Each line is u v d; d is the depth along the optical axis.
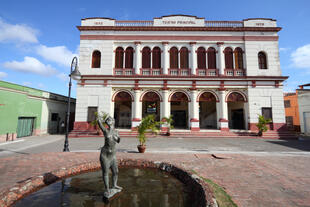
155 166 5.70
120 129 16.22
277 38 16.48
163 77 15.98
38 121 15.88
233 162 6.71
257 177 5.09
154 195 3.74
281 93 15.66
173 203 3.38
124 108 20.02
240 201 3.62
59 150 9.09
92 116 15.61
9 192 3.37
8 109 12.27
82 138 13.84
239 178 5.00
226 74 16.28
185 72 16.42
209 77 15.88
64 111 20.19
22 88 13.89
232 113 19.11
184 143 11.47
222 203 3.44
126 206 3.25
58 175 4.66
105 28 16.56
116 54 16.84
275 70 16.06
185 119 20.12
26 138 13.73
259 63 16.50
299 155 8.07
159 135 14.72
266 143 11.66
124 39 16.72
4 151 8.88
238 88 15.91
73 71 8.79
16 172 5.21
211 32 16.72
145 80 16.11
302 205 3.51
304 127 18.44
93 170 5.45
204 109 20.56
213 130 15.58
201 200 3.21
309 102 17.98
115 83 16.03
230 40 16.62
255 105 15.60
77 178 4.72
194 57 16.45
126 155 7.70
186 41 16.66
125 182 4.48
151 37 16.73
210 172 5.50
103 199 3.52
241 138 14.02
